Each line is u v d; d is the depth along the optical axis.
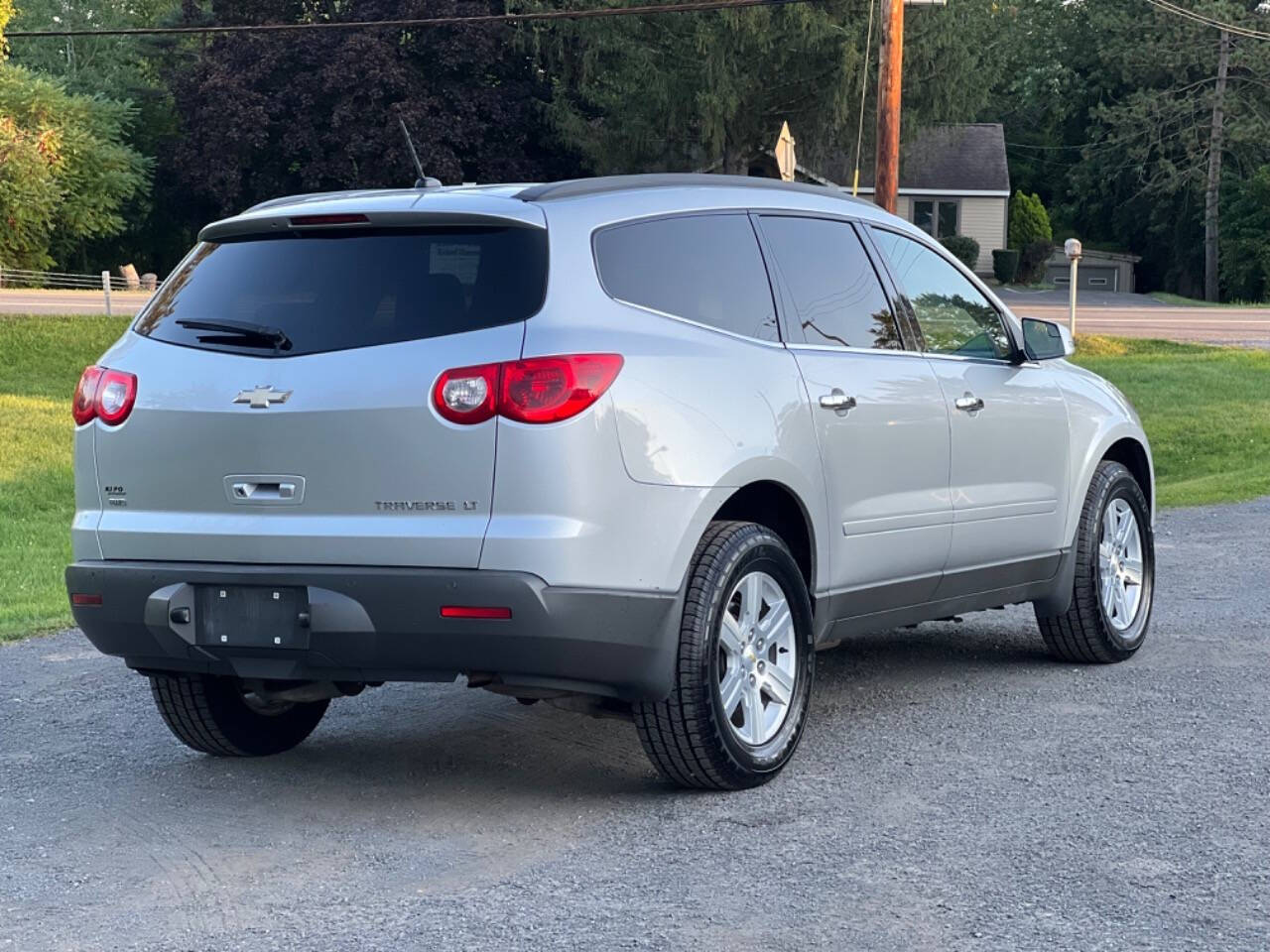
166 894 4.16
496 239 4.73
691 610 4.80
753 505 5.35
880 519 5.66
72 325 30.66
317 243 4.93
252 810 5.00
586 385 4.54
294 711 5.78
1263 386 24.09
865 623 5.77
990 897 3.97
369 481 4.60
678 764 4.90
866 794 4.96
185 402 4.84
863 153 48.00
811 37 42.72
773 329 5.36
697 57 44.47
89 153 54.41
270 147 50.25
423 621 4.51
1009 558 6.43
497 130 49.50
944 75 44.62
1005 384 6.45
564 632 4.48
